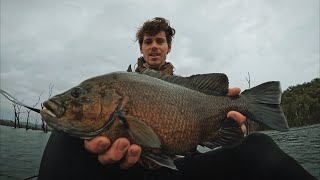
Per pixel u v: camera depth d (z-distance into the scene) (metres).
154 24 0.95
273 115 0.54
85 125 0.45
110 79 0.48
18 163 1.99
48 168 0.51
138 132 0.45
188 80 0.55
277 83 0.55
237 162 0.57
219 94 0.56
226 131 0.54
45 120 0.45
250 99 0.57
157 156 0.46
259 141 0.58
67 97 0.46
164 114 0.48
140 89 0.48
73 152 0.52
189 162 0.63
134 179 0.55
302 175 0.52
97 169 0.51
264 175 0.54
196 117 0.51
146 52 0.96
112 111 0.46
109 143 0.43
